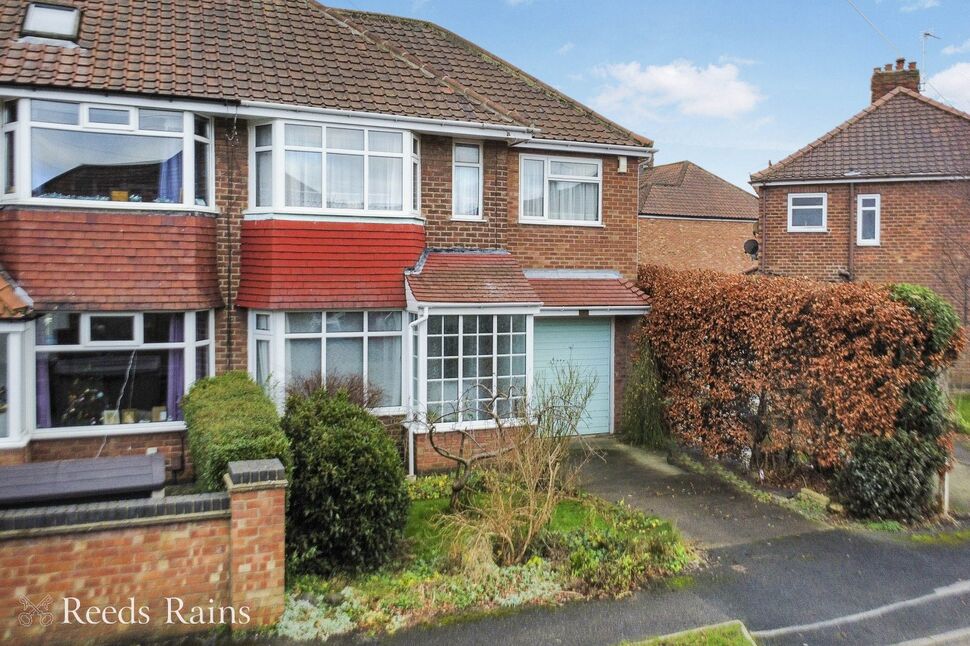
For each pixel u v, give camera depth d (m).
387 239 11.78
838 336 9.51
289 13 13.43
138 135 10.28
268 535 6.26
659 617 6.79
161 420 10.60
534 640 6.32
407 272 11.90
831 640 6.50
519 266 13.37
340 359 11.70
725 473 11.44
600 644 6.27
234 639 6.10
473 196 13.23
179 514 6.04
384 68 12.88
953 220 18.53
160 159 10.45
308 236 11.24
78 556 5.82
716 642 6.30
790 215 20.53
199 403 8.41
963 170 18.53
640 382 13.31
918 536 8.88
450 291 11.62
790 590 7.41
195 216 10.58
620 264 14.78
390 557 7.75
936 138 20.09
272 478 6.25
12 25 10.69
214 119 11.12
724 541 8.66
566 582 7.35
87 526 5.80
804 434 10.13
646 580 7.56
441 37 16.02
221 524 6.20
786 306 10.12
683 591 7.35
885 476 9.22
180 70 10.86
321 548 7.34
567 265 14.33
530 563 7.66
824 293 9.76
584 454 12.62
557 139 13.74
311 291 11.22
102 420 10.27
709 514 9.57
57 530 5.72
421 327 11.39
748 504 9.98
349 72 12.39
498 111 12.74
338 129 11.55
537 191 14.18
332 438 7.56
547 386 12.97
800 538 8.77
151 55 11.02
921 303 9.34
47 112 9.84
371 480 7.57
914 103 21.27
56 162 9.91
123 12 11.81
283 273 11.07
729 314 11.13
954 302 18.25
